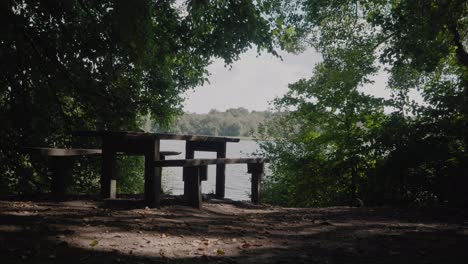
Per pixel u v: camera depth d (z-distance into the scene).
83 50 12.05
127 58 12.93
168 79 13.81
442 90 10.19
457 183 8.98
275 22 11.48
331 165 12.52
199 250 4.34
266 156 14.68
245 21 10.91
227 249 4.47
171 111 14.40
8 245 3.95
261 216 7.14
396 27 11.76
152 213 6.19
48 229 4.65
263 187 15.08
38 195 7.26
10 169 13.66
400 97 11.15
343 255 4.38
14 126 12.48
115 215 5.80
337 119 12.48
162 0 11.51
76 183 14.00
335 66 15.08
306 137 13.46
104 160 7.11
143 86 14.12
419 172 9.60
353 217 7.22
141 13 9.91
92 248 4.09
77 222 5.15
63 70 12.39
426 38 11.32
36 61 11.77
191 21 11.72
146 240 4.59
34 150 6.61
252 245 4.72
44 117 12.60
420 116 10.13
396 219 6.99
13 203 6.21
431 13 11.00
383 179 10.04
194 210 6.91
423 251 4.61
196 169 7.16
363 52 15.34
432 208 8.38
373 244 4.95
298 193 13.41
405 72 16.34
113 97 13.52
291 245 4.82
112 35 11.73
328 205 12.76
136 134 6.47
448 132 9.40
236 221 6.35
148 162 6.78
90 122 14.13
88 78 12.55
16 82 12.29
